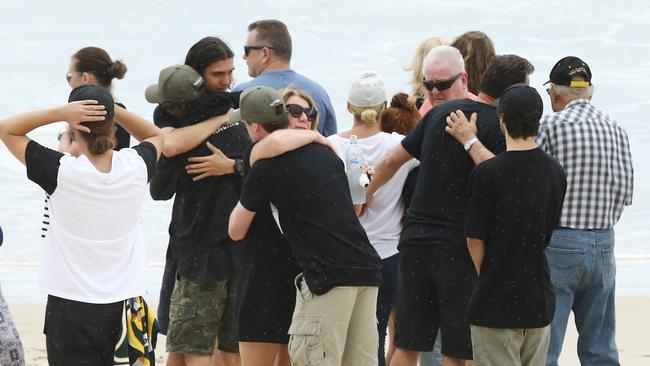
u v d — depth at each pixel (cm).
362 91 2227
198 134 2127
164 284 2278
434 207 2047
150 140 1903
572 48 7881
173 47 7969
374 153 2242
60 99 6650
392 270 2267
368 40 8050
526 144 1889
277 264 1952
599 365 2270
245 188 1889
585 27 8362
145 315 1820
